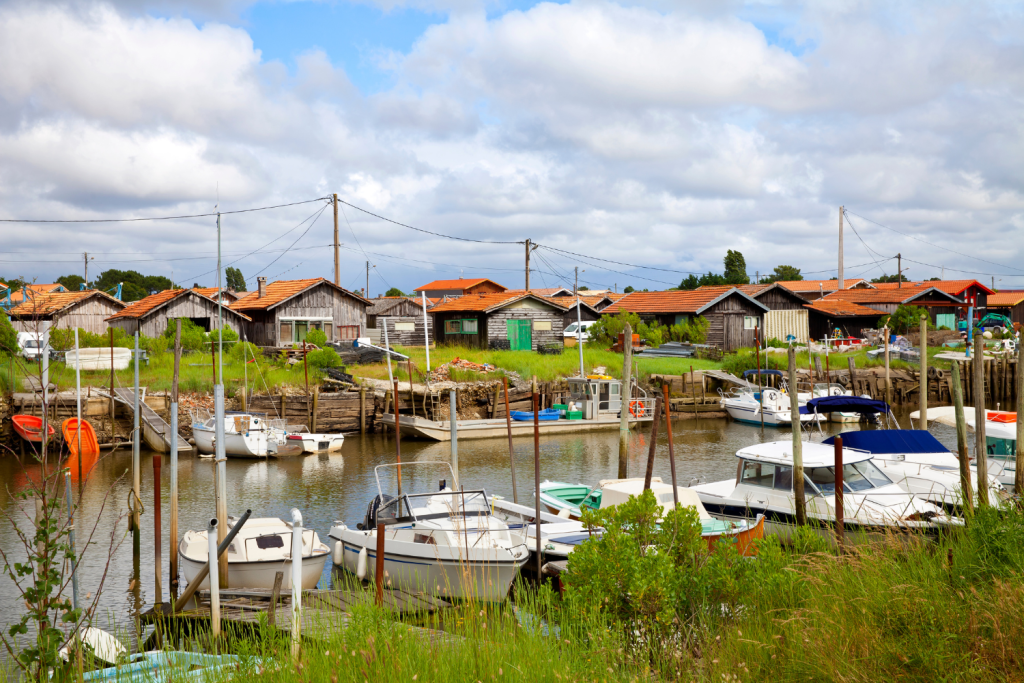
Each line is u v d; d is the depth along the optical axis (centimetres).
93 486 2227
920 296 6562
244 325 4791
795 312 5766
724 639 672
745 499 1500
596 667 607
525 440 3238
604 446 3088
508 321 5069
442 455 2852
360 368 4003
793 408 1326
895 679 555
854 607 677
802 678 581
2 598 1296
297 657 638
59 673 688
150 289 11044
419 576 1252
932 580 747
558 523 1489
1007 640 567
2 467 2452
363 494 2147
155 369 3450
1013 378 4509
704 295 5362
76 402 2761
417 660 625
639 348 4906
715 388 4272
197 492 2161
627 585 734
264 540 1272
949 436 3161
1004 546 780
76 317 4778
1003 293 7538
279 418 3073
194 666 700
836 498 1195
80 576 1406
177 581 1339
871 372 4506
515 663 617
